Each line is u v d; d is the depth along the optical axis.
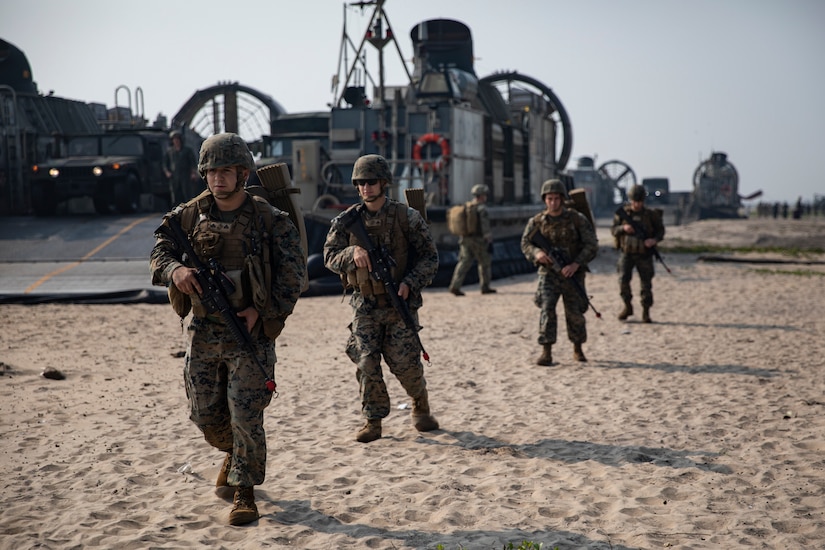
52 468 5.17
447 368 8.55
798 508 4.41
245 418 4.20
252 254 4.16
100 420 6.38
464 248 15.95
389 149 19.56
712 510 4.40
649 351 9.45
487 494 4.71
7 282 14.61
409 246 5.80
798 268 22.19
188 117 32.22
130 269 15.34
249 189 4.71
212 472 5.12
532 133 25.81
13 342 9.92
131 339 10.29
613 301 14.40
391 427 6.23
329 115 21.42
